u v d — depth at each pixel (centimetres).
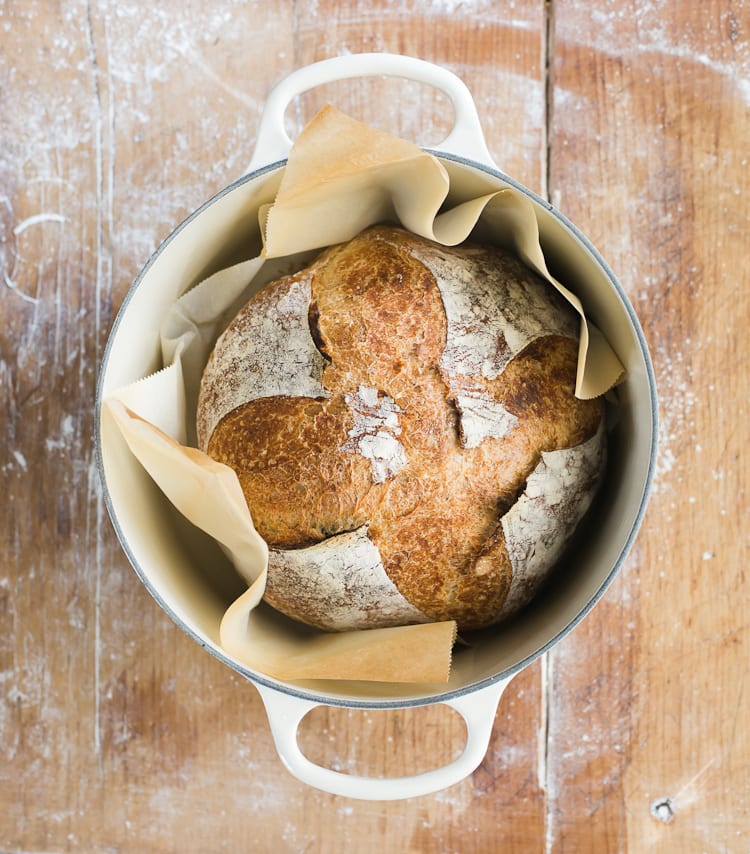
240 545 59
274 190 60
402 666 57
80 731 71
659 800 70
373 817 71
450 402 58
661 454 70
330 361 59
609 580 56
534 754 70
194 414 65
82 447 71
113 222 71
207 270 65
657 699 70
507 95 70
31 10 71
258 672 57
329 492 58
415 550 59
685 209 69
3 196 71
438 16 70
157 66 71
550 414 60
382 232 62
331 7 70
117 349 59
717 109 69
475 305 60
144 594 71
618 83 70
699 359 69
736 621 70
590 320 63
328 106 56
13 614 71
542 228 60
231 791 71
